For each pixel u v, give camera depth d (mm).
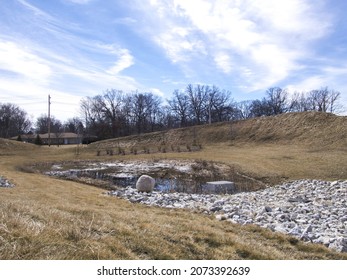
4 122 93125
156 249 4891
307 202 13680
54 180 19438
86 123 87750
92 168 30766
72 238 4637
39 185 16031
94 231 5188
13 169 26641
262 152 37500
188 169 28344
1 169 25266
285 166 26516
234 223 8695
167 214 9906
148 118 88125
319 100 81188
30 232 4375
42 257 3908
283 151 37625
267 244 6902
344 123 42594
